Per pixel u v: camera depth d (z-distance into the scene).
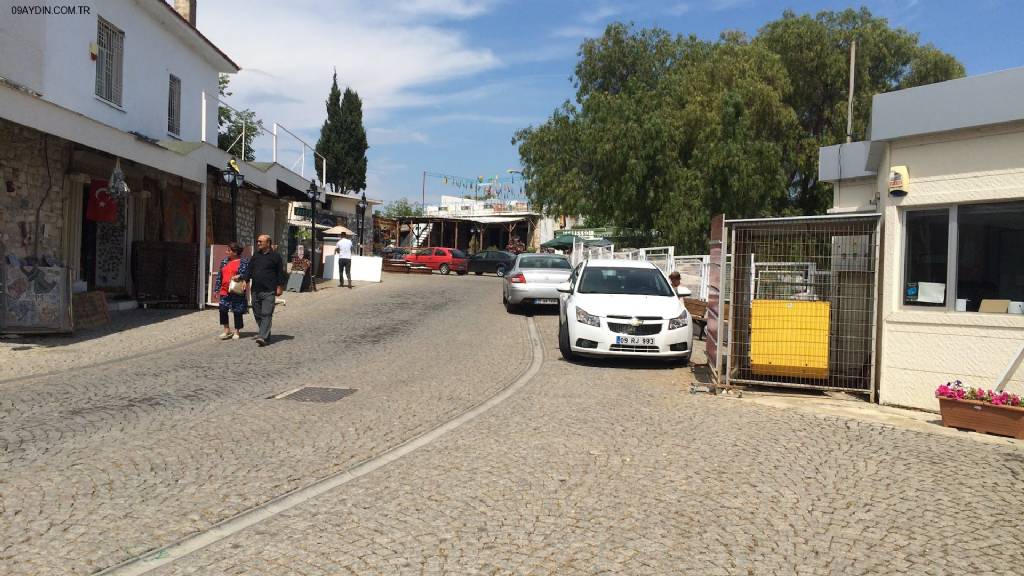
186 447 6.02
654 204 34.69
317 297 21.70
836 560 4.04
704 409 8.13
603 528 4.43
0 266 11.77
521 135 46.28
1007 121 8.04
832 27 36.38
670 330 11.23
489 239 61.19
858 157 15.53
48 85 13.91
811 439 6.79
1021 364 8.03
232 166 18.56
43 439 6.15
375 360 11.20
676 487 5.25
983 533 4.49
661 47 44.81
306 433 6.62
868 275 9.27
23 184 13.29
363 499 4.87
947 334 8.58
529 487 5.18
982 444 6.81
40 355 10.59
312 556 3.92
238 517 4.48
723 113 30.52
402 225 58.72
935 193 8.72
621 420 7.43
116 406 7.53
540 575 3.75
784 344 9.33
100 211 16.02
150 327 14.07
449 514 4.61
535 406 8.06
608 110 36.66
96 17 15.53
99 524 4.30
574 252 34.50
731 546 4.20
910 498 5.12
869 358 9.30
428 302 21.25
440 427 6.99
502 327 16.02
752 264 9.67
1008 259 8.28
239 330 13.27
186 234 20.39
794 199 36.09
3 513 4.43
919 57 35.16
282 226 30.28
